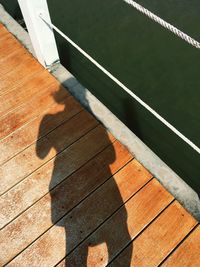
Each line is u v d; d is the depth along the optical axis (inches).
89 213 101.7
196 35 237.6
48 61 141.4
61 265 92.4
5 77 140.9
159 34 228.2
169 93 183.2
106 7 248.7
